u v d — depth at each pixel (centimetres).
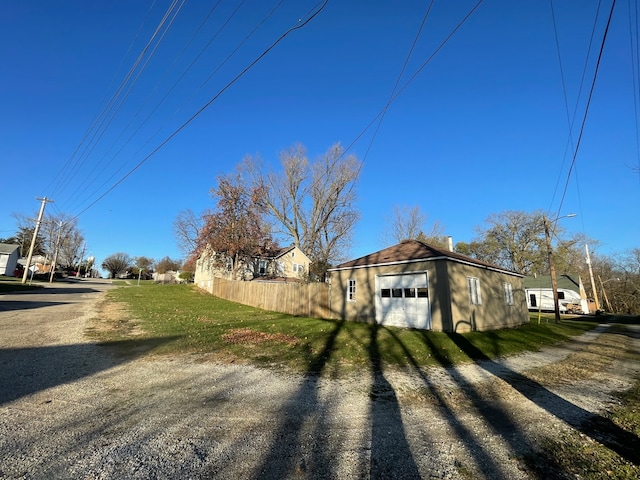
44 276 4544
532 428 423
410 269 1417
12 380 552
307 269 3631
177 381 584
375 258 1608
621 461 342
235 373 647
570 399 551
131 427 393
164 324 1239
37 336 918
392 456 342
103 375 605
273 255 3756
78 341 885
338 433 395
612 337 1465
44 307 1556
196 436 375
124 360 718
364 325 1399
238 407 470
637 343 1289
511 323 1753
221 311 1820
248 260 3275
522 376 700
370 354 846
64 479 285
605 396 575
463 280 1398
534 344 1151
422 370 717
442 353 895
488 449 362
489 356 898
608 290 4825
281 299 1983
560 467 328
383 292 1507
